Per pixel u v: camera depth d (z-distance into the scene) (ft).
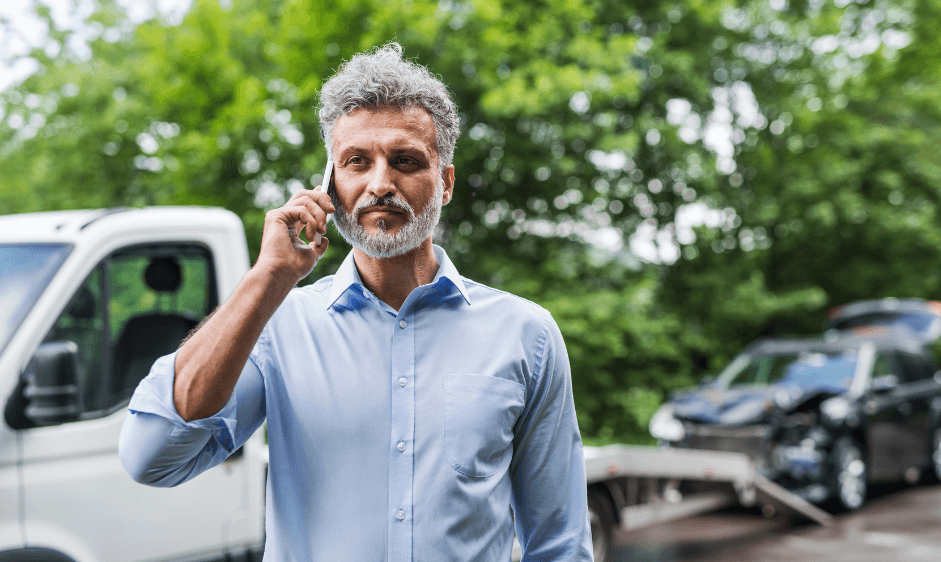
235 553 10.62
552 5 31.50
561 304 31.63
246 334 3.77
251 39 31.09
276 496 4.29
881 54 45.78
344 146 4.36
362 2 27.73
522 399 4.58
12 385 8.93
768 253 48.37
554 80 29.50
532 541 4.92
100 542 9.45
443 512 4.20
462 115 31.01
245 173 29.48
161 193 31.50
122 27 37.78
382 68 4.36
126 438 3.96
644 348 35.65
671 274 43.50
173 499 10.13
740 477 19.34
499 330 4.60
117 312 10.11
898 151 47.37
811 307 44.37
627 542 20.54
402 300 4.64
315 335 4.42
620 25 40.04
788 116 45.24
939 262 48.83
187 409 3.75
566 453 4.86
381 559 4.13
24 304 9.41
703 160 40.60
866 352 27.12
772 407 23.24
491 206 34.42
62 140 35.01
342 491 4.19
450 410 4.34
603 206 36.58
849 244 49.93
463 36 29.91
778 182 45.88
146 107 33.30
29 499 8.95
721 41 42.93
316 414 4.25
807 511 20.67
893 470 26.35
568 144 33.86
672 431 23.90
